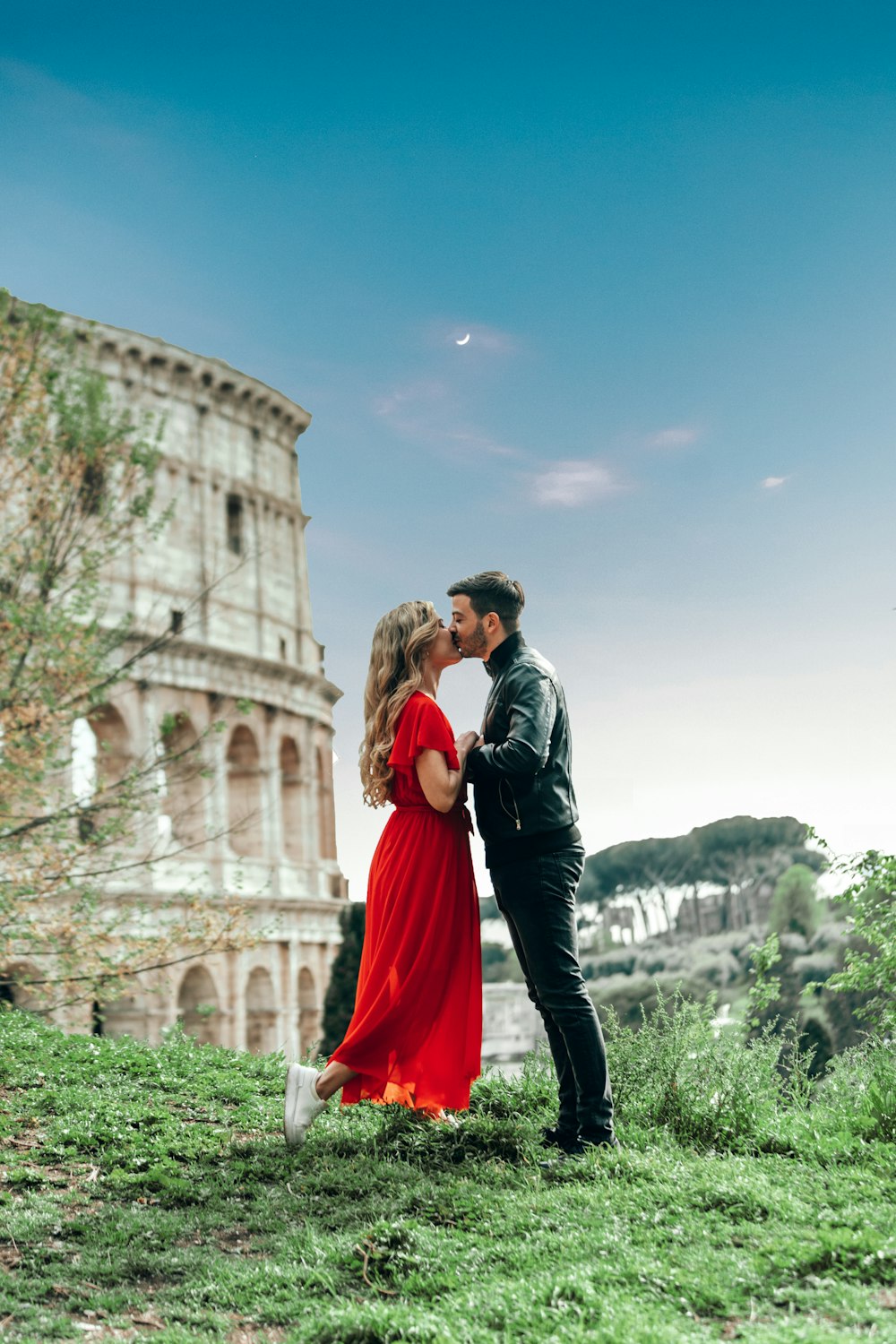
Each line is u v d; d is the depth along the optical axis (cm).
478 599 604
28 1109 790
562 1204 495
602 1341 350
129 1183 600
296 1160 611
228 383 5262
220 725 1489
